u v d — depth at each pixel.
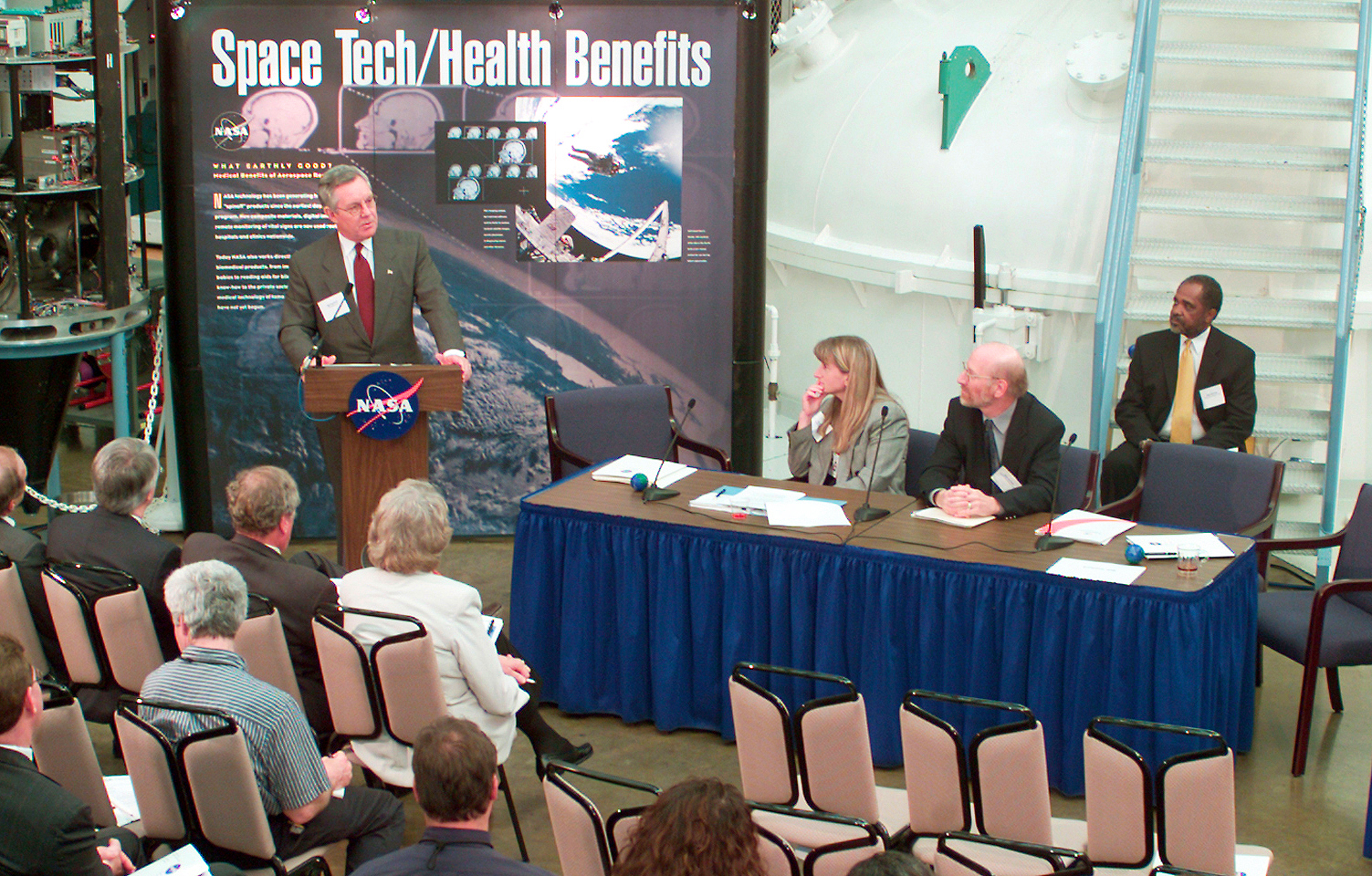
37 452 6.42
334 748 3.56
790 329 7.46
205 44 5.74
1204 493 4.81
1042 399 6.54
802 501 4.52
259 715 2.79
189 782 2.72
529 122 5.91
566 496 4.62
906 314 6.84
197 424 6.05
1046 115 6.44
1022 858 2.69
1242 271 6.21
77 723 2.83
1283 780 4.08
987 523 4.32
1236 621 3.96
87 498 6.59
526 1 5.79
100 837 2.78
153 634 3.57
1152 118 6.27
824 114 7.17
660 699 4.41
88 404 7.80
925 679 4.01
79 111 7.58
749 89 5.91
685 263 6.10
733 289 6.13
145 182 7.65
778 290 7.49
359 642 3.25
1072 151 6.35
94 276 6.25
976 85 6.53
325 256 5.09
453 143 5.91
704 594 4.30
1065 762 3.89
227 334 6.00
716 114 5.95
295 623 3.46
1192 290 5.64
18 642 2.46
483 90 5.87
